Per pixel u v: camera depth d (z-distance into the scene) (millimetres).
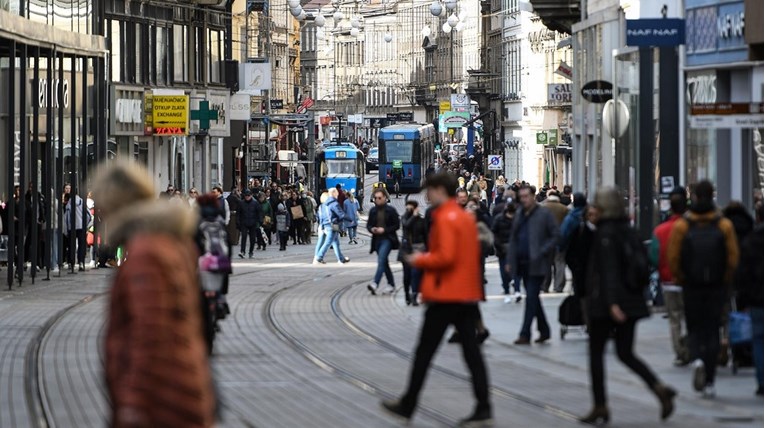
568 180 150875
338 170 188875
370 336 44781
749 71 51625
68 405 30000
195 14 120188
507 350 40719
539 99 173250
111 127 102688
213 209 37469
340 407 29906
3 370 35625
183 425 14523
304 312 53031
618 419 28062
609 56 63594
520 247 42094
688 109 52594
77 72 92500
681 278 30500
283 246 105938
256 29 181250
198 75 121312
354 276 74062
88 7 88125
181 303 14672
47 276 68312
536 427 27250
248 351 40531
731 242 30391
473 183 137625
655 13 56562
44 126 88062
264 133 177875
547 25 84188
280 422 27781
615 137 57594
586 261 41781
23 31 63812
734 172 52188
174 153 117625
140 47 109375
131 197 15234
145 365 14430
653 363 36656
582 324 42500
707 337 30562
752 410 29047
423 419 28344
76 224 75000
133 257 14695
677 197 35844
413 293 56094
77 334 44156
